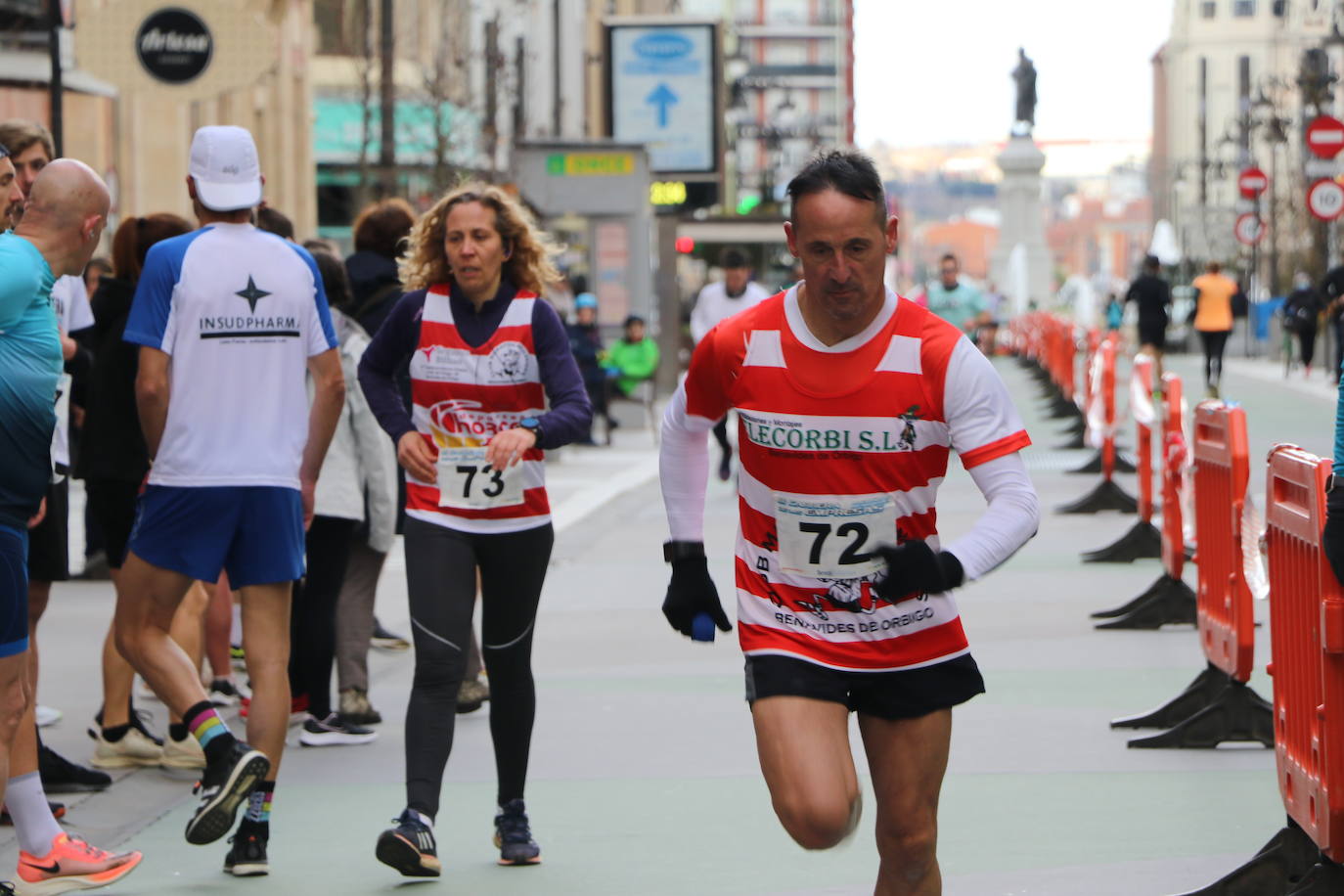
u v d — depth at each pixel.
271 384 11.67
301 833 12.47
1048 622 20.48
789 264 97.88
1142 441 25.02
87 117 42.41
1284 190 110.88
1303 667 10.05
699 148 86.50
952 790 13.27
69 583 23.66
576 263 63.06
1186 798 12.99
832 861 11.61
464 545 11.52
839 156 7.92
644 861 11.68
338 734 15.09
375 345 11.81
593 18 117.69
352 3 65.31
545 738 15.17
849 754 8.05
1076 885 10.96
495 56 62.88
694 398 8.41
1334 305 59.88
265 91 57.38
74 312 14.30
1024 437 8.06
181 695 11.19
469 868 11.59
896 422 8.05
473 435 11.54
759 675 8.17
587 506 31.97
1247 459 14.02
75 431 24.02
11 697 9.92
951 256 38.72
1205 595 15.14
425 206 52.59
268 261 11.70
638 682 17.52
